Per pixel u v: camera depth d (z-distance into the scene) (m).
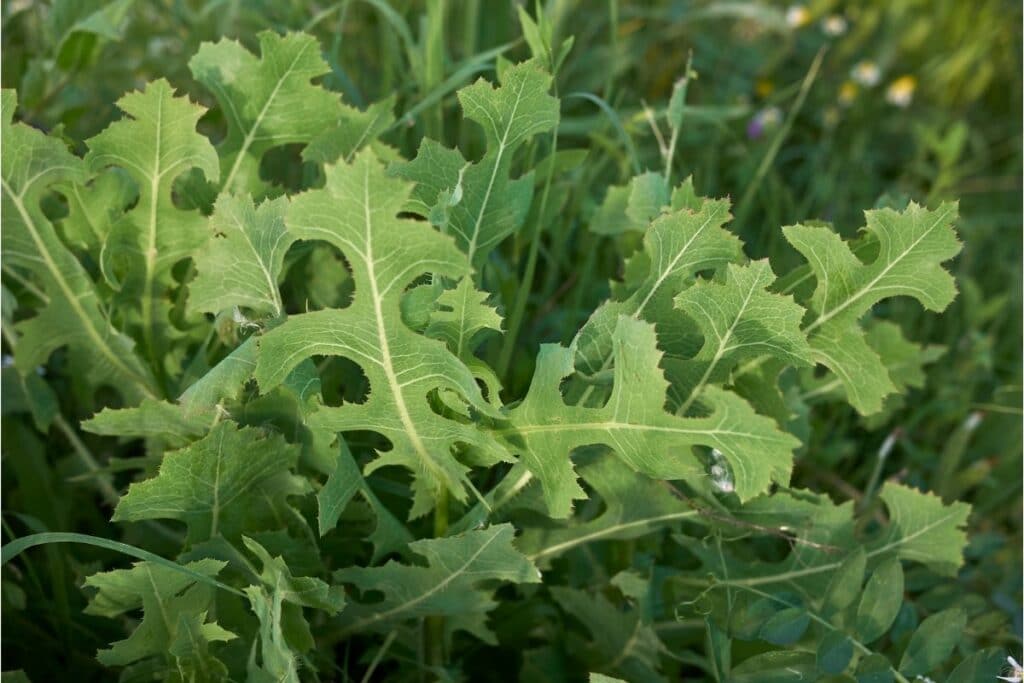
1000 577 1.03
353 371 0.94
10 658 0.92
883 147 1.66
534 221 0.96
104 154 0.85
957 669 0.84
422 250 0.76
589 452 0.87
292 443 0.86
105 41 1.05
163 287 0.90
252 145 0.90
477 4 1.09
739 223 1.15
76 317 0.90
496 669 0.96
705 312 0.81
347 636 0.90
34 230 0.87
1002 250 1.43
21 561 0.96
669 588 0.91
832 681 0.84
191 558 0.85
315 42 0.88
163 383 0.92
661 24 1.59
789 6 1.77
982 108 1.78
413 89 1.09
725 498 0.88
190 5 1.27
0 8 1.11
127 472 0.99
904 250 0.81
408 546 0.85
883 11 1.79
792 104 1.63
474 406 0.79
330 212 0.75
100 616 0.93
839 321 0.83
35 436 0.96
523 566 0.83
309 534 0.87
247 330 0.87
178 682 0.83
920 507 0.89
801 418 0.97
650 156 1.26
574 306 1.02
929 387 1.23
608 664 0.93
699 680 0.94
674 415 0.81
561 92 1.29
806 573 0.90
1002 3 1.76
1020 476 1.12
